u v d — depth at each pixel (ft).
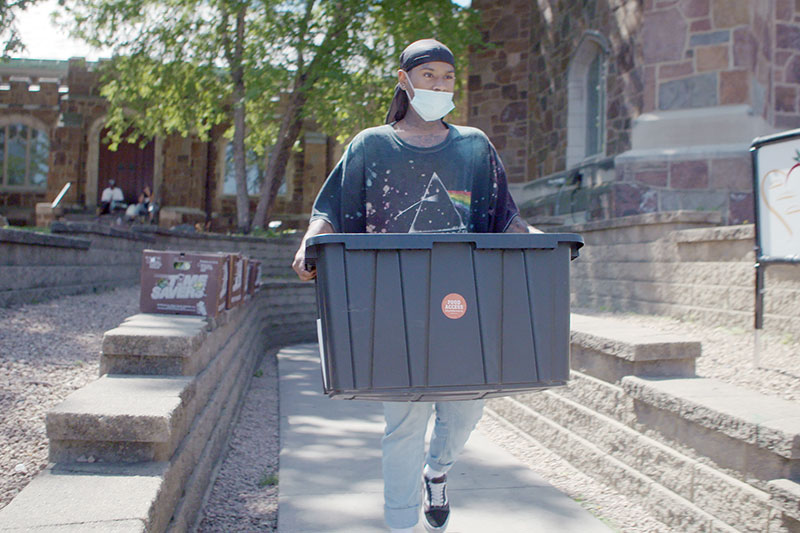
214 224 96.63
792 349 16.99
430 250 7.09
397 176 8.16
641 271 25.91
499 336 7.24
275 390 24.93
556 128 54.90
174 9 54.60
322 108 52.65
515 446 16.70
